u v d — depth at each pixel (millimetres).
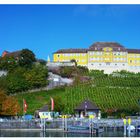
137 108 186875
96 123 151625
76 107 184500
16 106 184625
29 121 159000
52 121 157250
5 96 186875
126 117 171375
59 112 192000
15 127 158125
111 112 182250
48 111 185250
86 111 180375
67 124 154625
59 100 196000
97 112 180375
